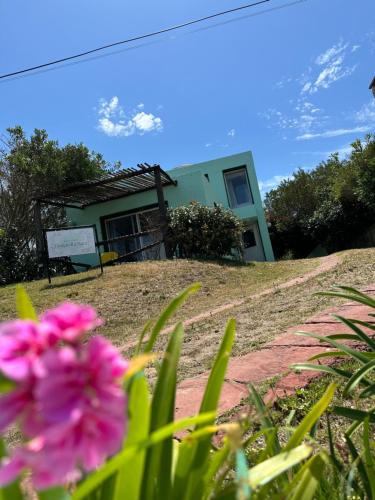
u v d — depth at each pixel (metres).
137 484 0.77
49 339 0.54
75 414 0.46
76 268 15.66
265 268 11.30
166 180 14.69
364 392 1.58
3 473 0.52
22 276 13.42
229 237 12.70
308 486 0.98
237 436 0.73
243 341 4.24
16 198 17.45
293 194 27.09
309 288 6.89
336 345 1.83
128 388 0.83
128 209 15.74
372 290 5.29
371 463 1.26
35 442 0.54
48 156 18.05
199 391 2.88
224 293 8.66
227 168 17.48
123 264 11.46
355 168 17.36
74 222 16.31
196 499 0.91
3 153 17.72
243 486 0.70
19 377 0.49
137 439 0.76
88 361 0.51
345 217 21.03
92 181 12.90
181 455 0.94
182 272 10.22
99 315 7.64
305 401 2.43
